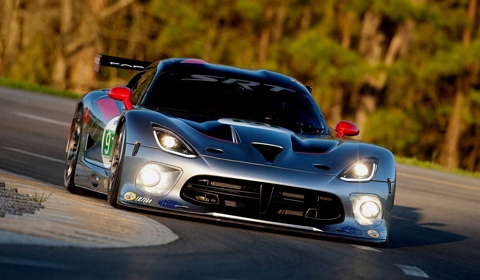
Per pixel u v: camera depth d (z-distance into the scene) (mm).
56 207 16000
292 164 17609
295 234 18156
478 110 103812
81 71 112000
